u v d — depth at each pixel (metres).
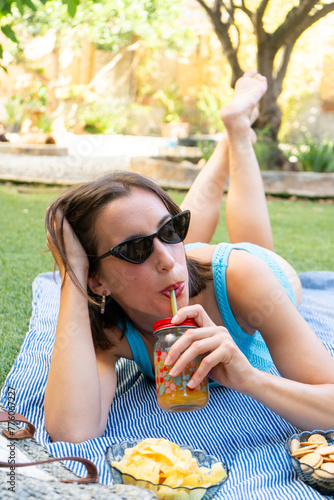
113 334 2.07
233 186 3.18
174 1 11.70
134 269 1.77
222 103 16.33
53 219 1.89
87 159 11.81
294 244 5.39
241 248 2.11
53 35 14.45
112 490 1.29
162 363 1.59
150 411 2.10
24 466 1.40
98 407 1.85
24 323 2.95
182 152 13.37
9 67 15.01
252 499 1.50
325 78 15.82
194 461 1.43
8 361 2.46
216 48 16.84
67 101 16.41
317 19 9.63
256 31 9.93
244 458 1.75
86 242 1.87
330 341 2.70
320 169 11.03
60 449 1.69
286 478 1.63
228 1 10.34
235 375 1.65
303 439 1.73
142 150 14.30
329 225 6.66
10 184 8.78
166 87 18.05
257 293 1.92
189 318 1.61
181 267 1.77
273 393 1.70
